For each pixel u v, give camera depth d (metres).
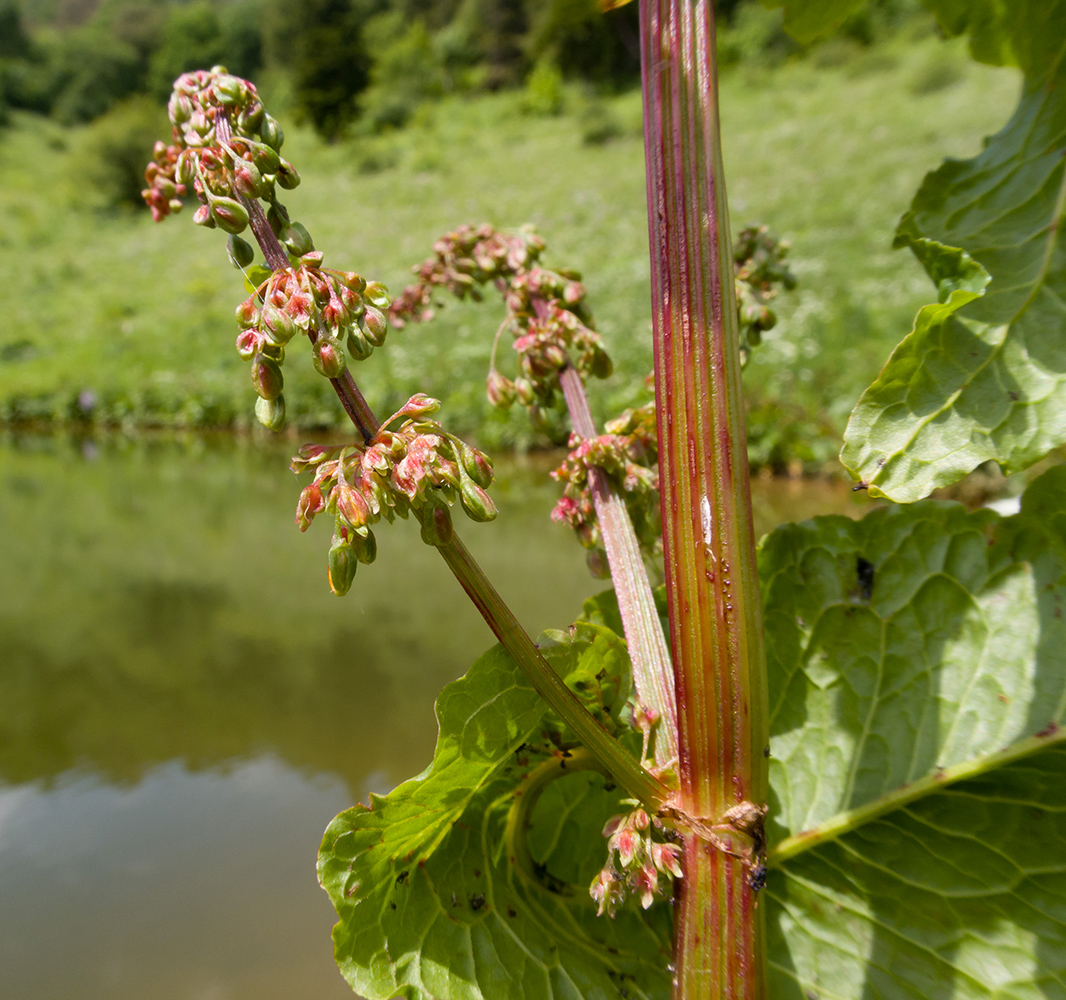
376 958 0.15
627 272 2.32
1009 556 0.17
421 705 0.53
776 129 4.33
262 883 0.36
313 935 0.33
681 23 0.13
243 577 0.84
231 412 2.08
